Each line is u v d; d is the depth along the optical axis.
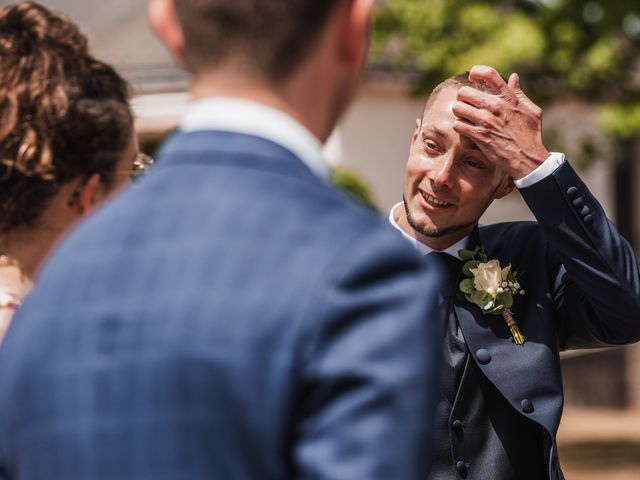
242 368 1.26
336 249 1.30
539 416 2.57
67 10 14.11
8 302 2.07
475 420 2.62
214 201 1.35
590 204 2.59
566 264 2.63
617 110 9.44
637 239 14.23
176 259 1.32
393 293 1.29
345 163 12.62
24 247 2.10
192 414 1.25
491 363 2.62
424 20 9.36
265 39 1.36
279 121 1.39
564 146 10.59
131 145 2.14
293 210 1.33
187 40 1.40
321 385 1.26
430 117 2.67
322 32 1.38
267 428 1.25
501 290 2.65
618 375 13.79
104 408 1.28
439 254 2.76
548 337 2.70
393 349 1.27
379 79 12.52
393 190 13.09
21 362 1.36
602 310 2.62
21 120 2.00
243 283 1.29
